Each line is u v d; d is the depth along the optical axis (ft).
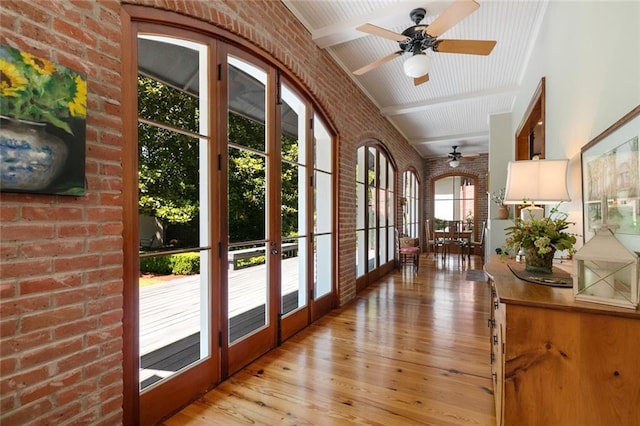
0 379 3.93
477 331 10.61
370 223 18.39
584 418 4.03
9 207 4.00
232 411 6.45
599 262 4.04
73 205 4.65
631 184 4.80
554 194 6.82
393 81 15.42
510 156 19.47
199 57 7.30
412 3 9.40
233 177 8.22
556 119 9.18
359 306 13.55
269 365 8.38
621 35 5.30
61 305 4.51
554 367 4.15
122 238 5.34
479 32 11.25
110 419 5.09
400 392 7.06
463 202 34.04
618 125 5.19
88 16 4.87
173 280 6.90
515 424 4.34
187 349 7.38
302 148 11.35
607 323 3.92
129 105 5.60
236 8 7.87
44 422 4.32
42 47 4.27
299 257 11.28
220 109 7.64
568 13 8.04
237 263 8.46
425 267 23.12
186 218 6.98
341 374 7.86
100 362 4.97
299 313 10.82
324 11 10.16
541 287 4.96
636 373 3.80
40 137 4.18
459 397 6.85
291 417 6.24
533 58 12.15
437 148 30.19
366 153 17.34
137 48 5.80
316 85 11.55
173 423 6.10
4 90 3.87
